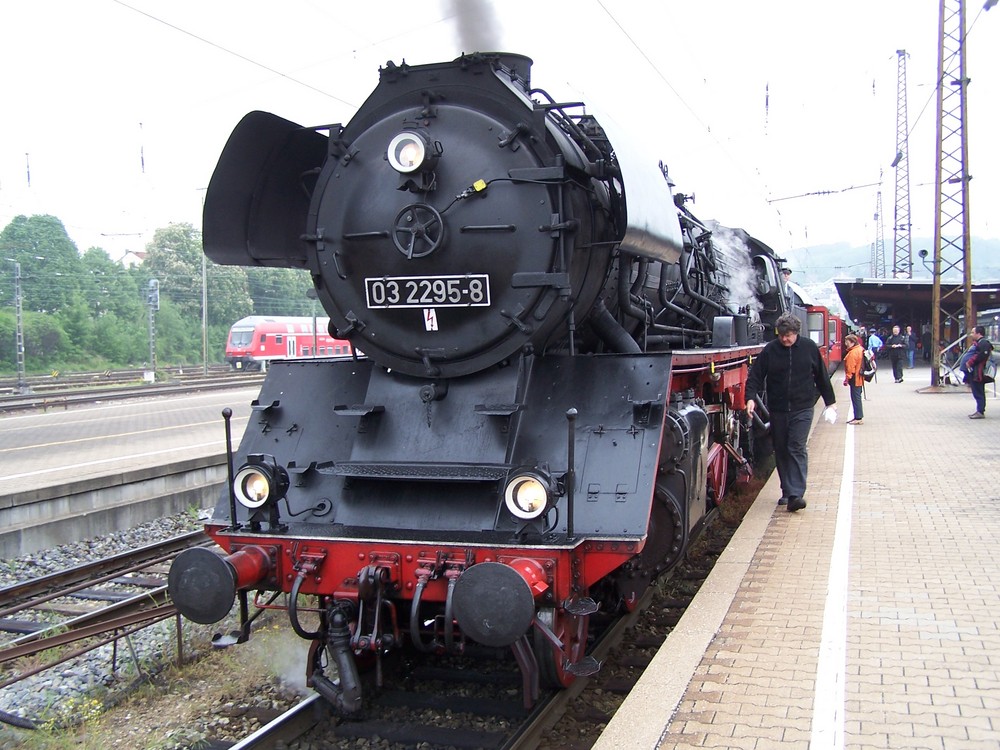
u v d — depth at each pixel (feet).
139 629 20.76
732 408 30.04
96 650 21.48
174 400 83.10
